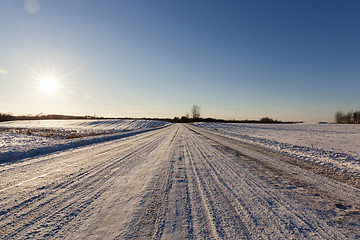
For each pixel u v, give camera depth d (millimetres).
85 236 2201
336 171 5652
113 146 11398
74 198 3371
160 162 6656
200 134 21359
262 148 10461
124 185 4121
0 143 11133
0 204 3098
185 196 3504
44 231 2303
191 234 2254
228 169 5684
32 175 4941
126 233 2268
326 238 2217
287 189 3977
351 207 3127
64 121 63281
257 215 2779
